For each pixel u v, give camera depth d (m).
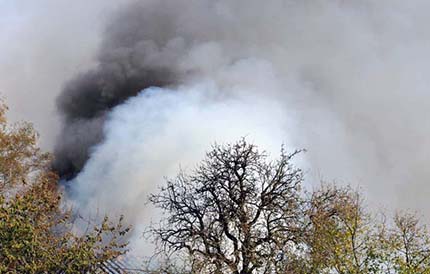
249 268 26.16
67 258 16.69
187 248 26.47
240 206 27.28
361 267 18.73
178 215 28.34
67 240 17.39
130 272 25.41
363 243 19.22
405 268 18.19
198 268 24.34
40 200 17.89
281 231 25.39
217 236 26.41
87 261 16.89
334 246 19.44
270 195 27.81
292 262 22.55
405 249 18.91
